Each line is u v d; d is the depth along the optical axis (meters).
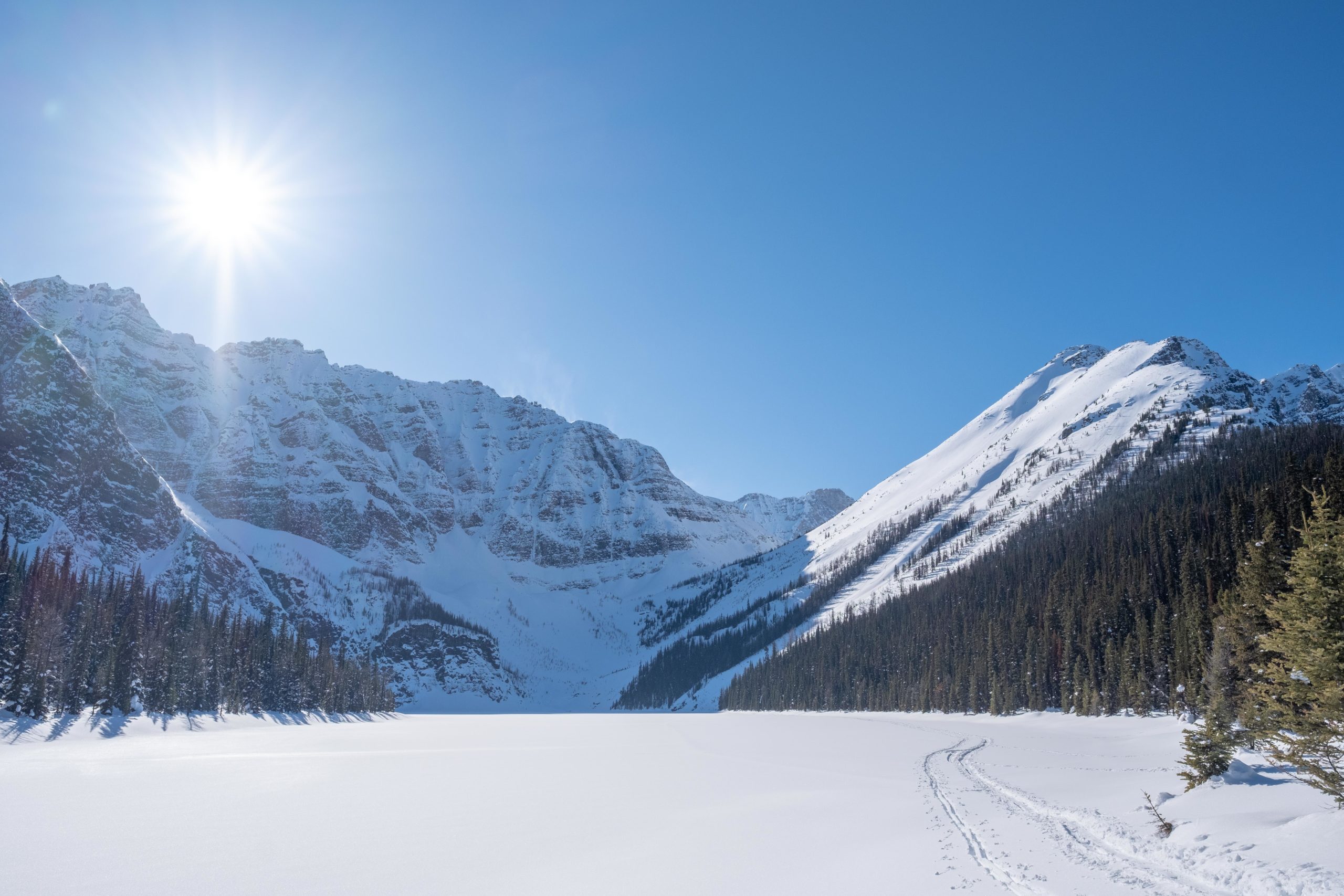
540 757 71.75
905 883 20.91
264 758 71.00
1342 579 25.44
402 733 118.38
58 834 33.41
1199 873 19.69
